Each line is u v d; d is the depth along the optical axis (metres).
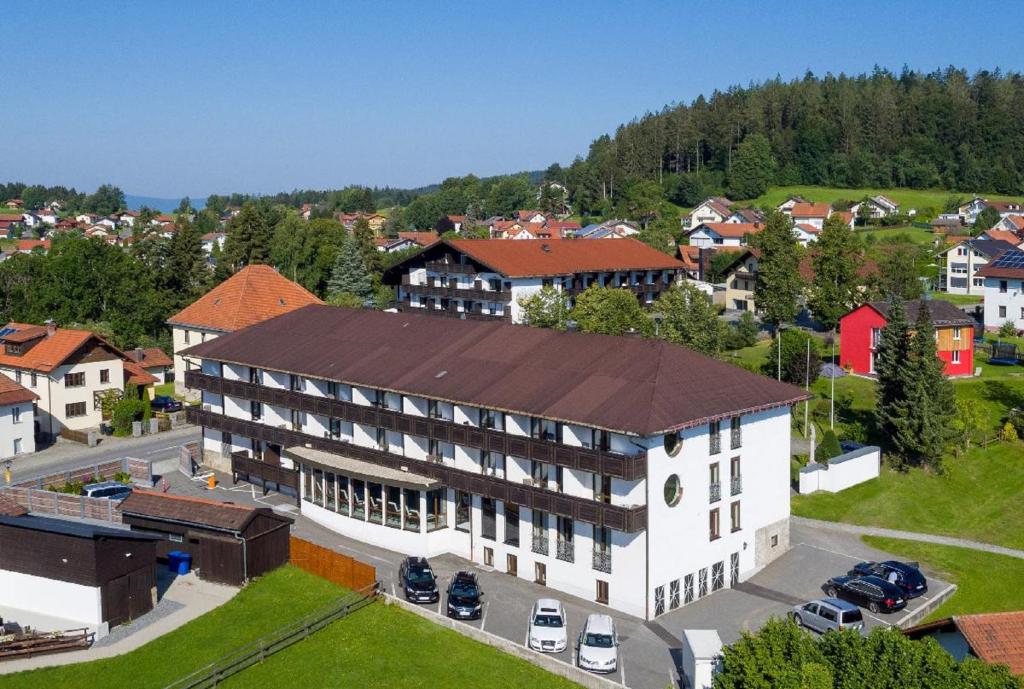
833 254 108.19
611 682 42.53
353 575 54.28
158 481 74.81
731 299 133.00
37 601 51.47
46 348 94.38
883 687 32.72
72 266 125.88
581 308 89.19
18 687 44.41
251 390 72.19
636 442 50.38
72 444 89.19
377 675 45.12
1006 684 32.81
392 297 142.75
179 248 140.12
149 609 52.22
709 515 54.62
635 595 51.22
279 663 46.62
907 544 62.75
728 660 35.53
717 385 55.97
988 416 79.75
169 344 130.25
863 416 82.88
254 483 74.88
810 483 70.62
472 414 59.16
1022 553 62.25
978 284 136.62
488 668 45.47
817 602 49.50
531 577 56.47
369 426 65.12
